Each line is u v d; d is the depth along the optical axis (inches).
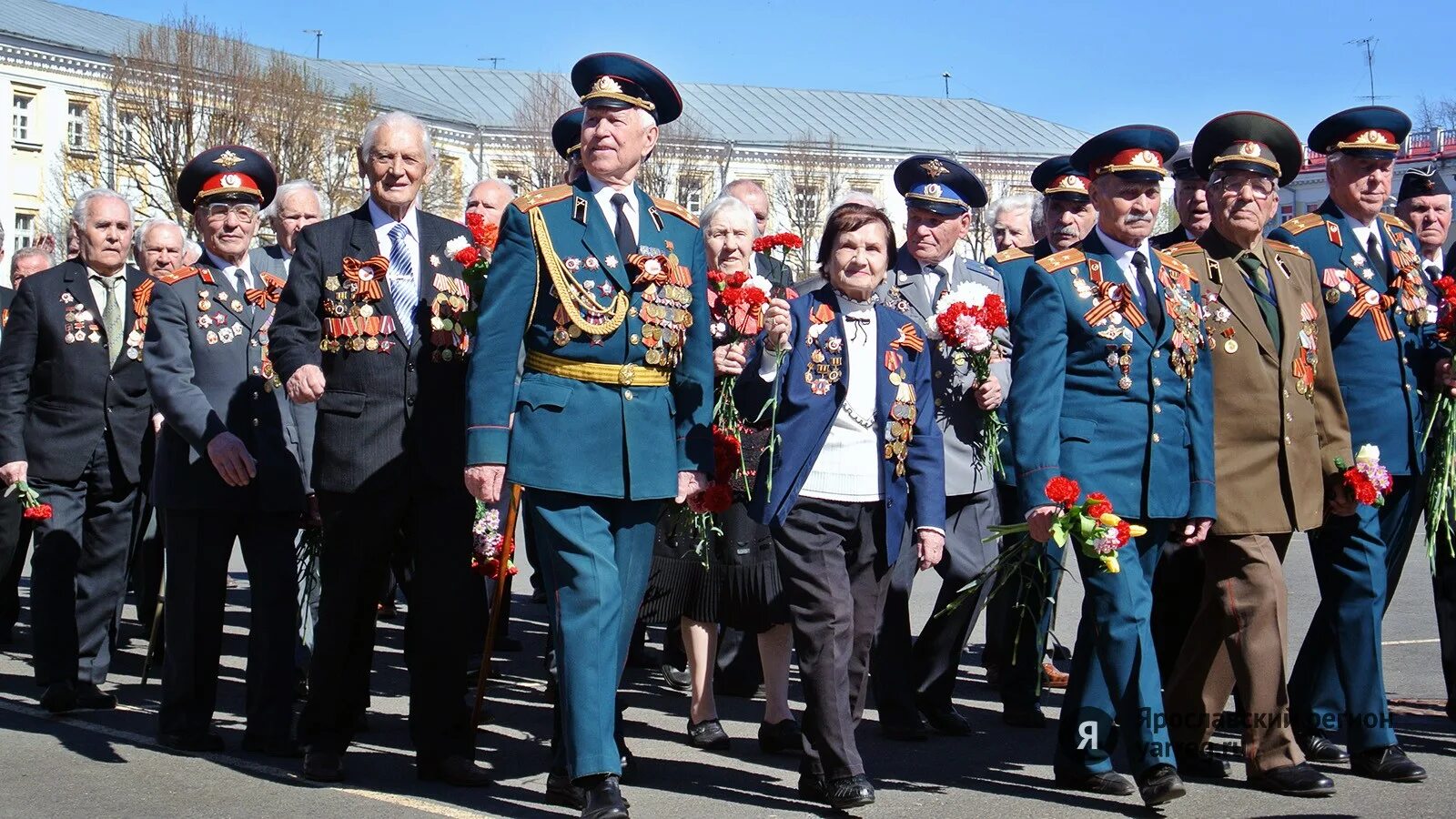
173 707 235.3
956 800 211.5
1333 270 239.1
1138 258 215.2
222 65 1256.8
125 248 295.6
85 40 1601.9
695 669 243.3
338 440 213.3
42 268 475.8
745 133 1831.9
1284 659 216.4
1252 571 216.4
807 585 203.0
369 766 226.4
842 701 201.8
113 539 279.6
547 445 190.7
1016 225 326.3
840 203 215.8
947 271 273.0
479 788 214.1
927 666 257.6
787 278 290.5
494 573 226.8
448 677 215.2
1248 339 219.3
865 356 211.0
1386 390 237.9
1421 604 394.0
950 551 257.6
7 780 214.4
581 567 191.0
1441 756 237.8
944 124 1967.3
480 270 212.7
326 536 215.6
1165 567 242.2
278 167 1251.2
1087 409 210.2
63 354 282.5
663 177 1612.9
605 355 193.0
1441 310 241.6
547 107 1658.5
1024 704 263.3
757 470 213.6
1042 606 233.0
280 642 234.5
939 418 259.0
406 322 216.8
